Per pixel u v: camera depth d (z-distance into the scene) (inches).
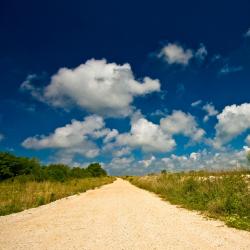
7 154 2172.7
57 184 1393.9
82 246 323.3
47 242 343.0
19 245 331.6
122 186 1697.8
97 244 330.3
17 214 583.5
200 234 365.4
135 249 307.7
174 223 440.5
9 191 1093.8
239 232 374.3
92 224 451.5
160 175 1346.0
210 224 428.8
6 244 336.8
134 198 855.1
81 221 480.4
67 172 2269.9
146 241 337.4
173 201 725.9
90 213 569.9
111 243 333.1
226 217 474.3
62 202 796.6
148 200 784.3
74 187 1269.7
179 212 551.8
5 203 725.3
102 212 579.5
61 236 372.8
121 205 685.3
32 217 535.5
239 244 316.8
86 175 2822.3
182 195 784.9
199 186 776.3
